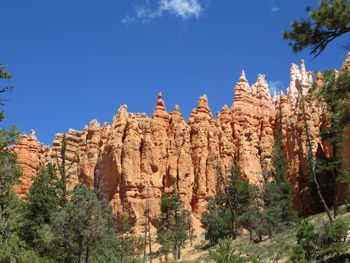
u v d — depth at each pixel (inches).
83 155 4146.2
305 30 732.0
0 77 1060.5
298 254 1177.4
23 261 1211.2
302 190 3127.5
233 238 2480.3
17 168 1496.1
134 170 3656.5
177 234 2672.2
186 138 4001.0
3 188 1407.5
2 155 1488.7
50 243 1478.8
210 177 3769.7
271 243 1777.8
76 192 1423.5
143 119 4003.4
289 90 4788.4
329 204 2783.0
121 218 3422.7
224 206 2810.0
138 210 3449.8
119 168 3656.5
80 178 3924.7
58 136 4463.6
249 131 4074.8
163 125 4119.1
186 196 3698.3
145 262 2511.1
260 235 2148.1
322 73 845.2
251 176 3698.3
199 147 3939.5
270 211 2250.2
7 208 1315.2
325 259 1112.2
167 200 3004.4
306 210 3019.2
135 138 3791.8
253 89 4749.0
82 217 1384.1
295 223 2281.0
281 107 4242.1
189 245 2903.5
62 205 1881.2
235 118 4362.7
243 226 2655.0
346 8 685.3
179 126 4067.4
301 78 4795.8
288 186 2768.2
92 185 3858.3
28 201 1825.8
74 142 4443.9
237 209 2682.1
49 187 1905.8
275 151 3339.1
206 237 2775.6
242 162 3818.9
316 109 3432.6
